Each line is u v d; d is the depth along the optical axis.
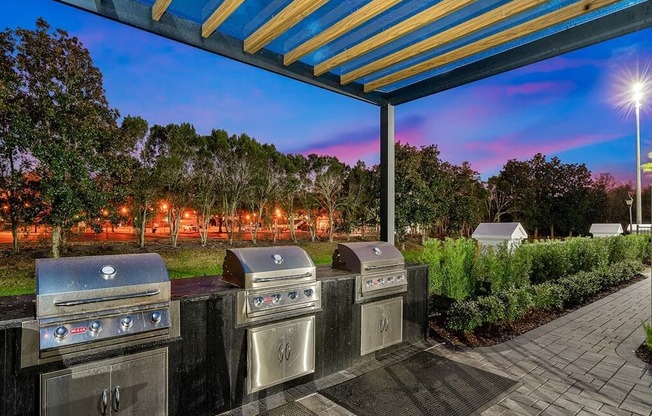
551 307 5.77
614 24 2.66
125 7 2.55
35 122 8.29
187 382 2.38
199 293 2.50
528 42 3.14
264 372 2.76
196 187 13.83
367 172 19.52
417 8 2.65
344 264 3.69
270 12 2.73
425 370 3.38
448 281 5.56
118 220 9.73
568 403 2.76
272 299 2.80
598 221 32.34
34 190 8.55
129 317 2.08
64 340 1.87
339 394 2.90
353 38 3.10
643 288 7.85
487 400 2.80
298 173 18.12
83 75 8.84
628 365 3.52
